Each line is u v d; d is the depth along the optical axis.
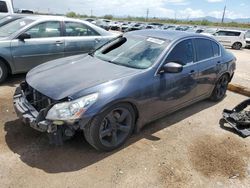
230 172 3.07
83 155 3.14
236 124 4.14
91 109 2.82
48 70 3.55
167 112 3.96
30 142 3.34
